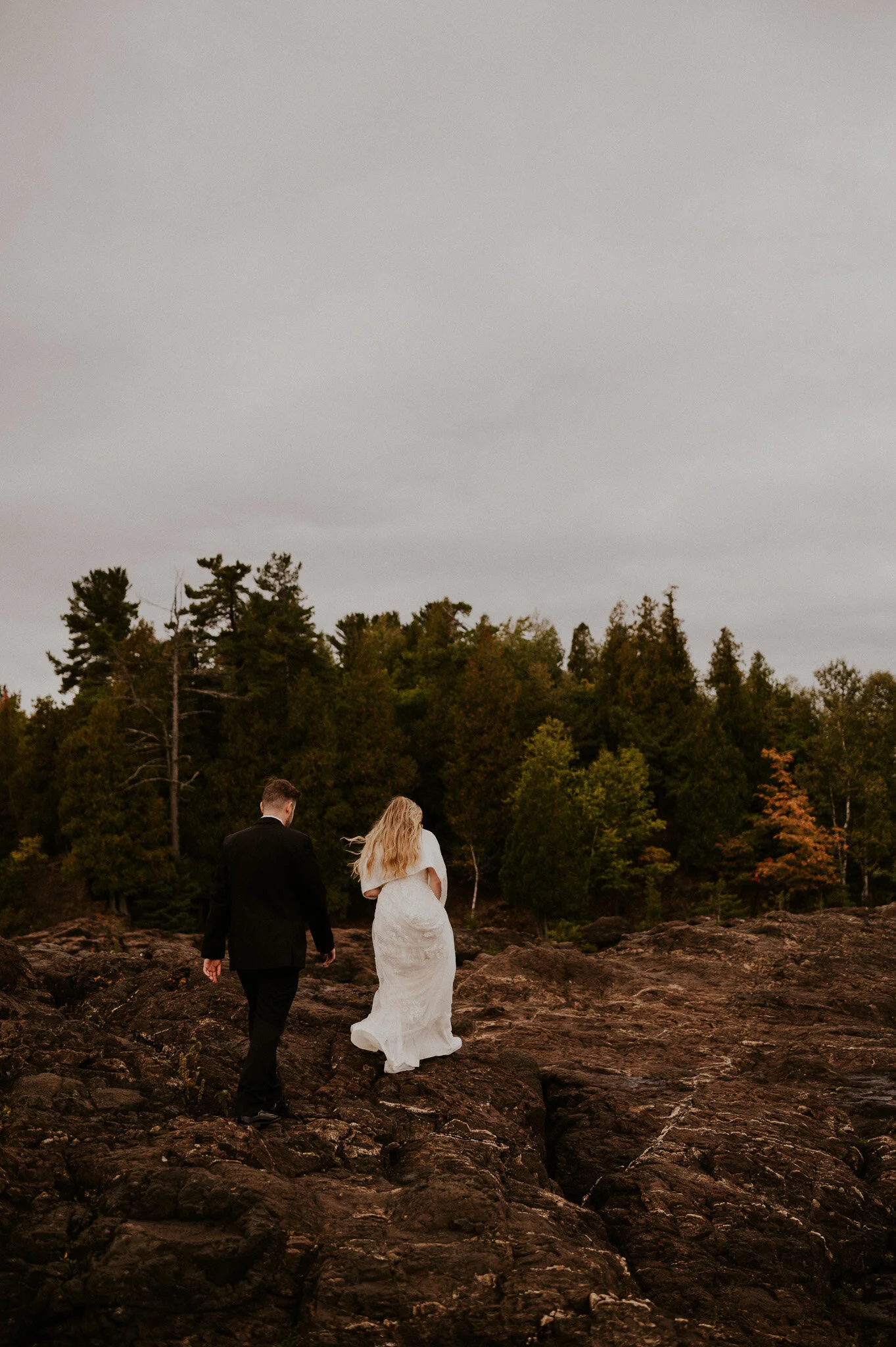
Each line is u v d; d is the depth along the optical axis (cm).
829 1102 736
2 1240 438
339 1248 435
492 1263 430
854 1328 481
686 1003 1080
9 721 5750
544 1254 439
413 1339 398
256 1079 541
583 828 4612
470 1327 401
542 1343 399
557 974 1192
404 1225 457
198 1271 418
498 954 1287
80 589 6066
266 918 547
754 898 4891
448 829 5488
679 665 6331
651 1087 737
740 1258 507
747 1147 613
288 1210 452
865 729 4984
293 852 551
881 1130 695
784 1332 452
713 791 4906
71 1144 506
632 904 4850
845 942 1474
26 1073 595
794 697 6656
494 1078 661
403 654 7069
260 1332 410
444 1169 518
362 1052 676
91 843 4253
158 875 4294
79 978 877
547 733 5112
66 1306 412
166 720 4897
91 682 5488
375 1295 411
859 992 1159
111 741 4419
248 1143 504
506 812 4791
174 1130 519
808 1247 520
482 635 5938
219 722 5328
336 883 4550
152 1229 434
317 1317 405
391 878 673
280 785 592
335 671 5962
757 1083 785
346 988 966
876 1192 603
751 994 1114
